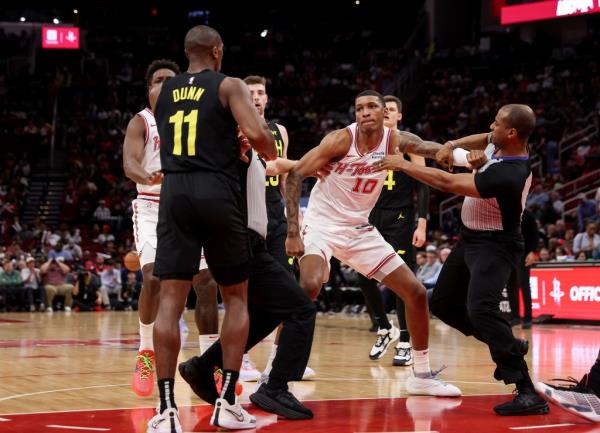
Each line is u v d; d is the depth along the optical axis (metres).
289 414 3.73
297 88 28.77
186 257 3.39
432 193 19.53
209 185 3.38
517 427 3.55
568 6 22.41
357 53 31.33
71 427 3.45
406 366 5.99
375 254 4.56
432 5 27.59
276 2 33.56
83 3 32.22
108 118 25.86
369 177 4.52
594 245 12.16
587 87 22.06
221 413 3.41
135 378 4.38
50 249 17.42
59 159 23.81
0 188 22.03
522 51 25.38
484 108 22.77
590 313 10.88
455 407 4.11
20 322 11.95
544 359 6.59
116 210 21.70
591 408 3.73
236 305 3.54
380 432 3.40
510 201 4.04
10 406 4.05
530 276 11.71
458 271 4.35
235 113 3.38
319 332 9.79
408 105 25.20
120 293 16.50
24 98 26.80
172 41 31.86
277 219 5.17
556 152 19.17
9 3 31.45
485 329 4.04
